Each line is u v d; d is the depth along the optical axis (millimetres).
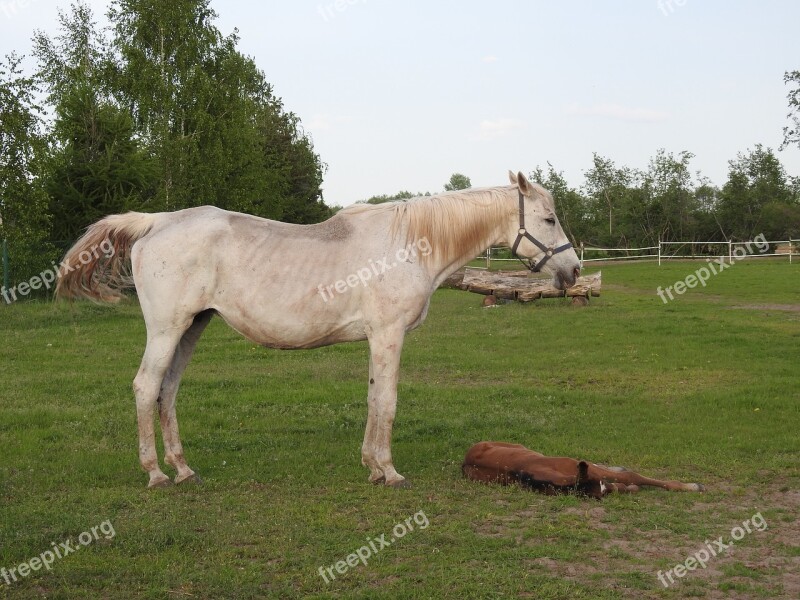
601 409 9570
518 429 8492
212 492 6387
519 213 7035
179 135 33094
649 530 5449
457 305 23406
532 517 5723
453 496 6219
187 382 11266
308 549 5082
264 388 11000
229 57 35875
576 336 16281
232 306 6500
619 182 56438
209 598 4387
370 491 6340
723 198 51125
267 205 45781
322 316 6527
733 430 8367
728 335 15719
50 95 35906
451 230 6805
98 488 6492
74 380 11492
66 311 19203
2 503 6055
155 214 6941
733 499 6172
